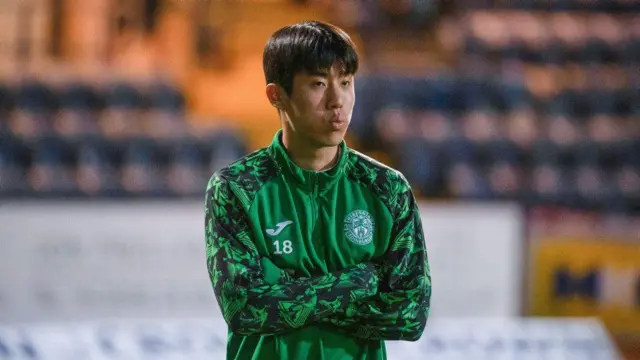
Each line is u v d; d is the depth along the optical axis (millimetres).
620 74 43062
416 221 7684
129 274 23781
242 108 40781
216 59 45875
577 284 26953
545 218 31672
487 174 34531
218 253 7223
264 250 7223
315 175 7336
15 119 36062
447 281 24672
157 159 33844
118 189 32188
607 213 33844
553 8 47562
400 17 49031
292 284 7090
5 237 23484
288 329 7086
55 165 33125
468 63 43812
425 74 41156
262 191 7340
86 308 23719
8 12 41875
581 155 35594
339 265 7293
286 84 7086
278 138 7500
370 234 7348
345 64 7008
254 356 7297
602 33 45750
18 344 18609
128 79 39000
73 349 18828
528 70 43656
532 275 26797
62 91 37844
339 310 7160
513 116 38469
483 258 24781
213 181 7453
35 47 42062
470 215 24750
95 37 42875
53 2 42188
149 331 19344
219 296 7152
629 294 27062
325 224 7297
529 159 35344
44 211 23625
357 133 38594
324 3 49438
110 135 34156
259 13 49250
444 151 34969
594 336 20422
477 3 47812
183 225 24031
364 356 7453
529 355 20109
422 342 19656
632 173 35375
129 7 43500
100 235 23734
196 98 41531
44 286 23578
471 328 20188
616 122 38781
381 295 7355
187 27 44531
